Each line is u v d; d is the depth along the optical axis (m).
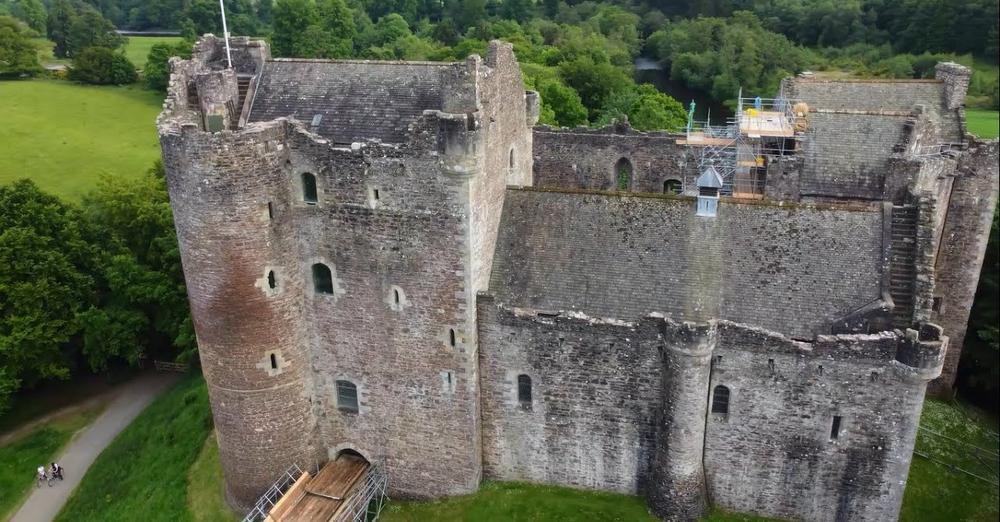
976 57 107.12
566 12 156.38
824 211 32.72
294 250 33.16
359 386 35.12
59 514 44.22
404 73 34.88
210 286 32.03
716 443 32.09
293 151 31.58
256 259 31.78
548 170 49.12
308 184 32.16
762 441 31.45
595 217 34.66
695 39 132.12
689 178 46.44
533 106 40.25
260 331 32.94
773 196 40.12
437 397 34.03
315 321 34.41
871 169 39.34
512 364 33.12
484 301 32.31
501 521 33.44
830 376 29.56
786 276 31.83
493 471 35.84
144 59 132.25
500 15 156.62
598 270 33.50
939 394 45.66
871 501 31.38
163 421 49.09
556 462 34.69
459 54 108.31
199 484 39.97
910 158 35.44
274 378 34.00
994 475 37.41
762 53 117.69
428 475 35.75
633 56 146.38
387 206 31.27
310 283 33.81
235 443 35.22
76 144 94.56
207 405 47.34
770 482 32.16
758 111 47.69
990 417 44.66
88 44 135.38
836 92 46.97
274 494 35.66
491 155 32.84
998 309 47.12
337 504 34.09
